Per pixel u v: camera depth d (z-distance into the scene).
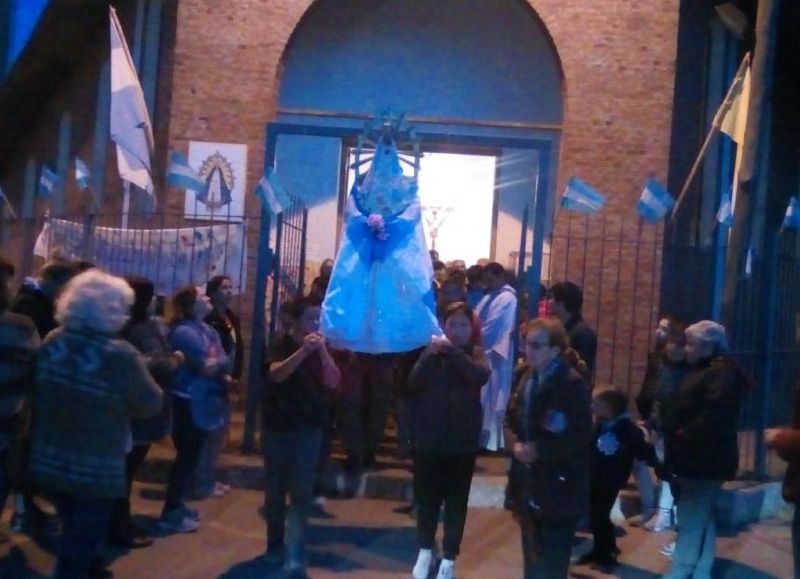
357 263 7.93
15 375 5.57
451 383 6.94
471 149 14.02
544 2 12.82
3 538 7.61
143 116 10.03
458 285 9.38
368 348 7.88
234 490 9.29
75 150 15.39
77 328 5.39
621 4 12.77
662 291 11.97
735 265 10.38
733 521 9.09
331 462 9.44
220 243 11.36
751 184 10.55
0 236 13.95
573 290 8.46
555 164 13.70
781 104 15.67
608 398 7.61
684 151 13.22
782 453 6.12
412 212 8.04
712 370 7.01
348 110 13.91
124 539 7.61
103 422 5.32
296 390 7.05
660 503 8.77
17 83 16.03
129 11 14.10
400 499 9.29
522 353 9.44
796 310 10.84
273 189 9.18
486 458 10.05
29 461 5.39
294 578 7.09
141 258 11.20
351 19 13.95
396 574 7.32
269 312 10.30
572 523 5.90
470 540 8.25
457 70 13.93
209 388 7.98
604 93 12.78
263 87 12.86
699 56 13.31
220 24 12.85
